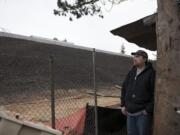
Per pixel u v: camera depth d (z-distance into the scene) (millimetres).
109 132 7574
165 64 5211
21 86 13781
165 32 5227
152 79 6191
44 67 16328
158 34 5352
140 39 9781
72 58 20859
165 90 5215
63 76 17031
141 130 6262
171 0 5184
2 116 4531
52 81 6922
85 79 17828
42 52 18938
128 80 6555
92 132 7633
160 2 5324
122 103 6680
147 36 9562
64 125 7875
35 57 17359
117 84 19000
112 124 7582
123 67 22828
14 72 14781
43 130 4512
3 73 14344
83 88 15977
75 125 7789
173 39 5156
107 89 17188
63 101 12664
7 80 13961
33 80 14625
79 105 11961
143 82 6238
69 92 14812
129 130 6457
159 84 5309
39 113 10211
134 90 6328
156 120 5383
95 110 7402
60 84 15703
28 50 18141
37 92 13625
